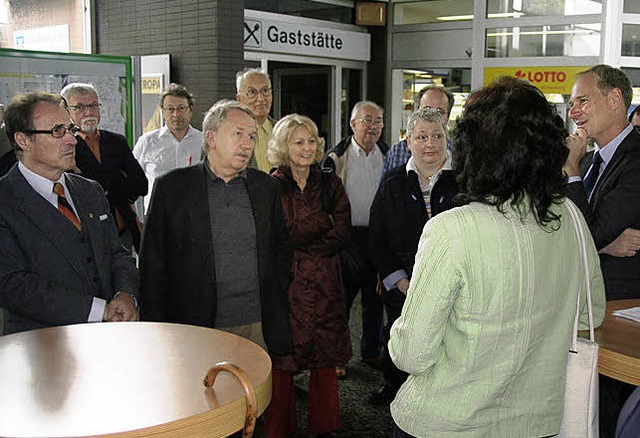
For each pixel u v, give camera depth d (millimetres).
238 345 2107
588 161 3285
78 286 2684
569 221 1781
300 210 3512
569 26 7184
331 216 3596
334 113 8758
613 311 2521
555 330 1747
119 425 1537
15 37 6980
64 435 1486
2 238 2564
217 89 6512
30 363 1933
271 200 2979
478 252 1649
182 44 6727
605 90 2941
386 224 3445
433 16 8750
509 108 1670
